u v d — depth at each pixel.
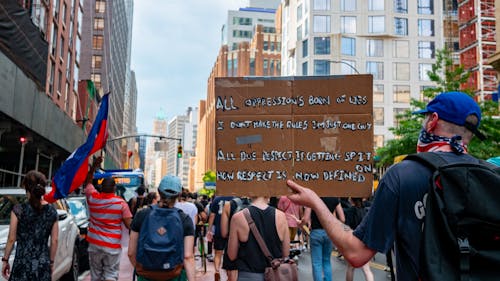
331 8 66.19
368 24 66.00
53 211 5.78
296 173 3.00
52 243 5.75
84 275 10.59
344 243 2.31
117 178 26.27
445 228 1.89
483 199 1.86
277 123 3.06
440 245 1.92
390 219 2.15
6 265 5.55
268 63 132.50
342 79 3.02
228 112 3.10
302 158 3.01
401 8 66.38
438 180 2.01
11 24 16.55
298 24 70.19
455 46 65.19
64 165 6.56
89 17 61.78
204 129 162.25
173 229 4.64
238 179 3.05
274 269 4.41
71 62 37.56
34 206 5.62
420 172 2.14
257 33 133.62
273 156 3.04
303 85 3.06
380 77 65.06
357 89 3.00
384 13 65.81
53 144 24.62
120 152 114.94
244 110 3.10
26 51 18.28
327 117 3.01
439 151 2.27
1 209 8.20
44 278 5.59
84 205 12.74
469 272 1.84
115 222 6.83
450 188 1.94
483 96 46.47
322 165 2.99
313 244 7.25
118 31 108.69
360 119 2.98
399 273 2.13
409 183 2.12
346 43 65.50
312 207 2.63
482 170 1.92
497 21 23.69
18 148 25.86
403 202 2.12
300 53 67.44
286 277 4.40
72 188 6.53
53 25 30.50
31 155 29.58
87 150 6.66
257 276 4.50
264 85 3.10
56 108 24.11
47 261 5.65
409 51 65.69
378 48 65.75
